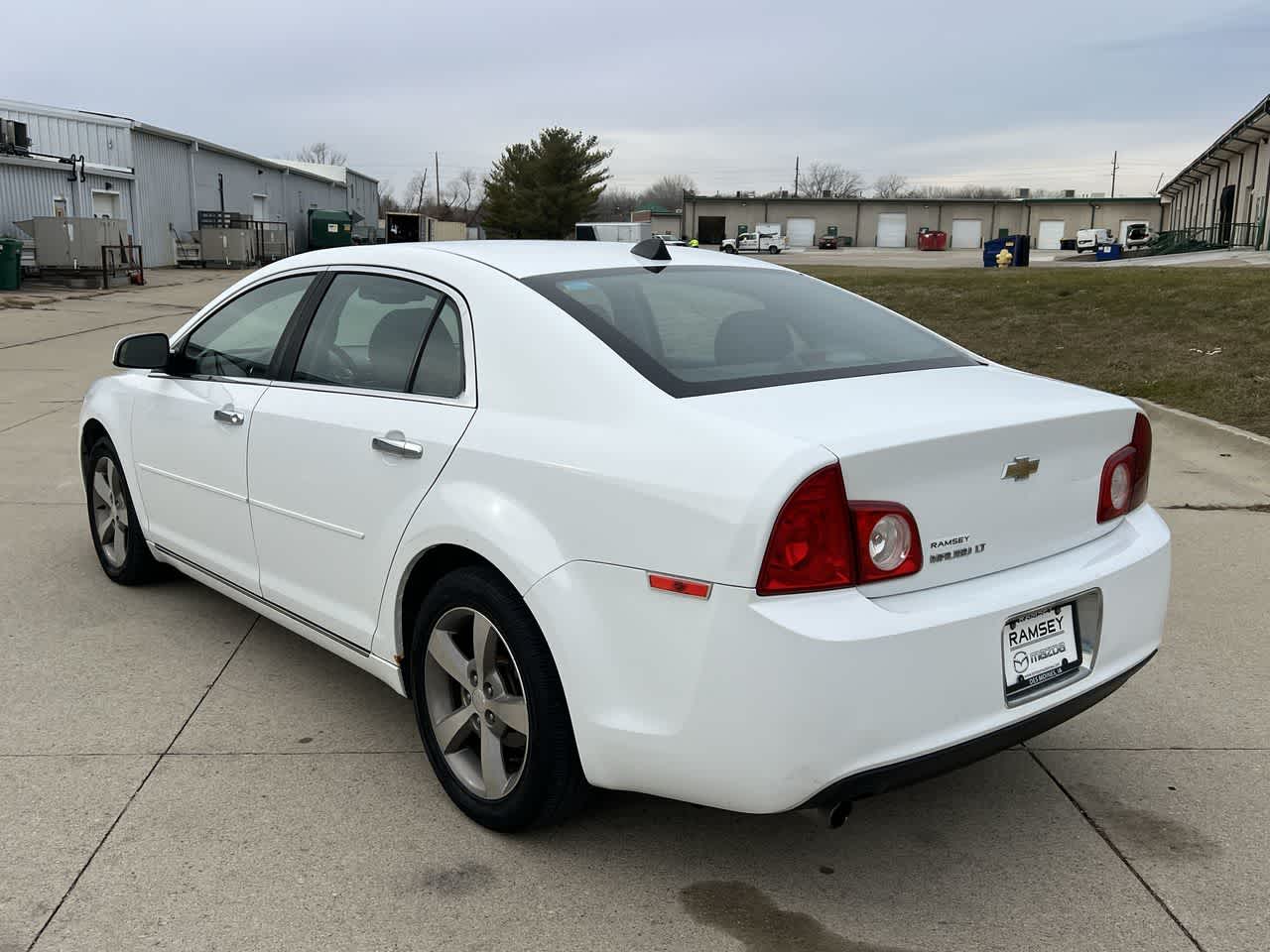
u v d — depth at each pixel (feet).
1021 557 8.43
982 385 9.25
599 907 8.32
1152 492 21.42
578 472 8.14
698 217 279.28
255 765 10.46
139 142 108.47
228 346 12.62
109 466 15.07
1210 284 47.96
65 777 10.13
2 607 14.60
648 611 7.70
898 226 273.33
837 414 7.93
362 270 11.13
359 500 10.09
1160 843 9.34
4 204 84.53
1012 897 8.53
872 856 9.11
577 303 9.30
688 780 7.69
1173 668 13.02
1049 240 269.23
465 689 9.37
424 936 7.95
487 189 231.91
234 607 14.76
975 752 7.95
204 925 8.02
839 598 7.35
